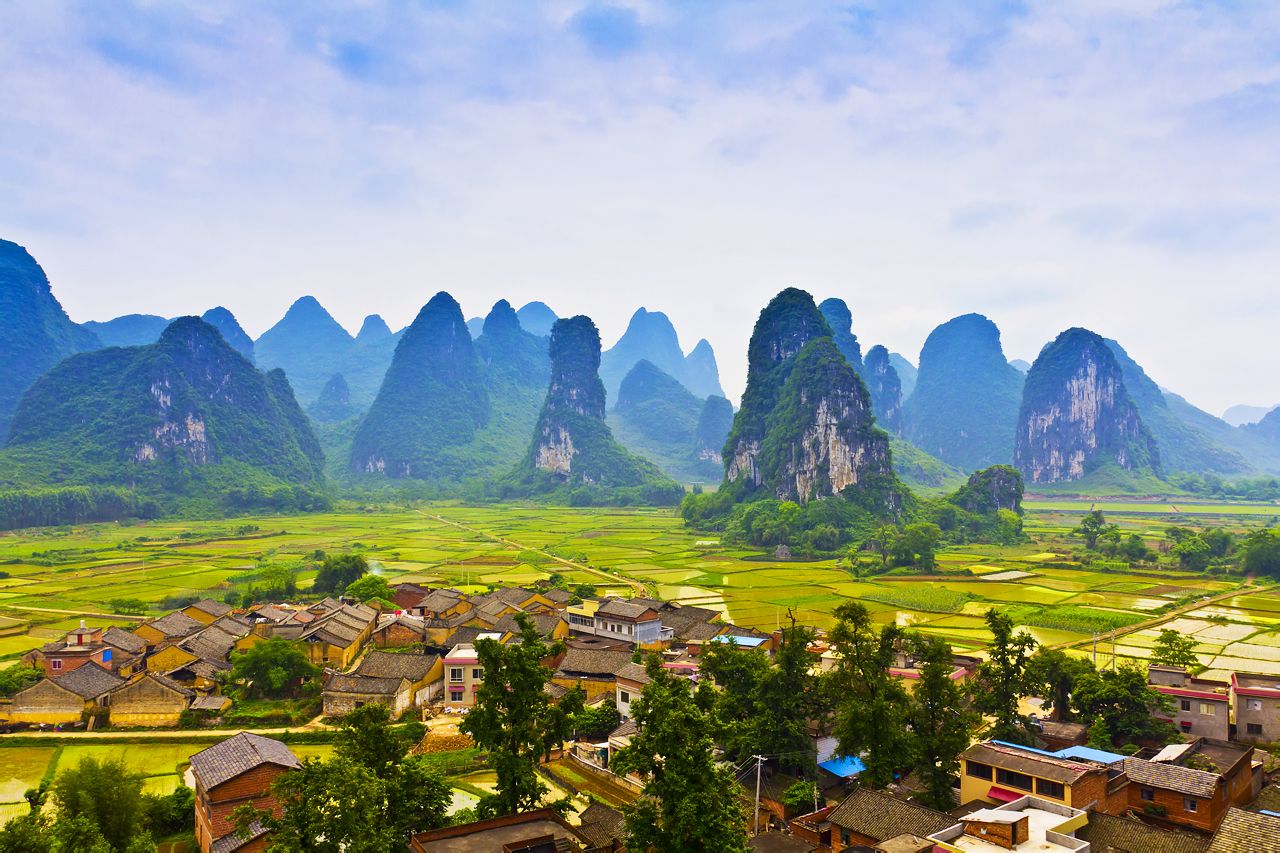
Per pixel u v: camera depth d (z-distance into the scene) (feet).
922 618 401.29
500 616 352.28
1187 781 155.84
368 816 124.06
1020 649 221.46
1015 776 149.28
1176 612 415.85
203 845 160.25
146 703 244.22
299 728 239.71
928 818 137.49
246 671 268.00
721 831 122.83
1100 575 561.02
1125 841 131.13
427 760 207.72
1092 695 214.07
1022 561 637.71
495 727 146.82
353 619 340.59
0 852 117.08
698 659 287.89
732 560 653.71
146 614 404.57
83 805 151.64
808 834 155.43
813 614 407.03
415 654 295.89
